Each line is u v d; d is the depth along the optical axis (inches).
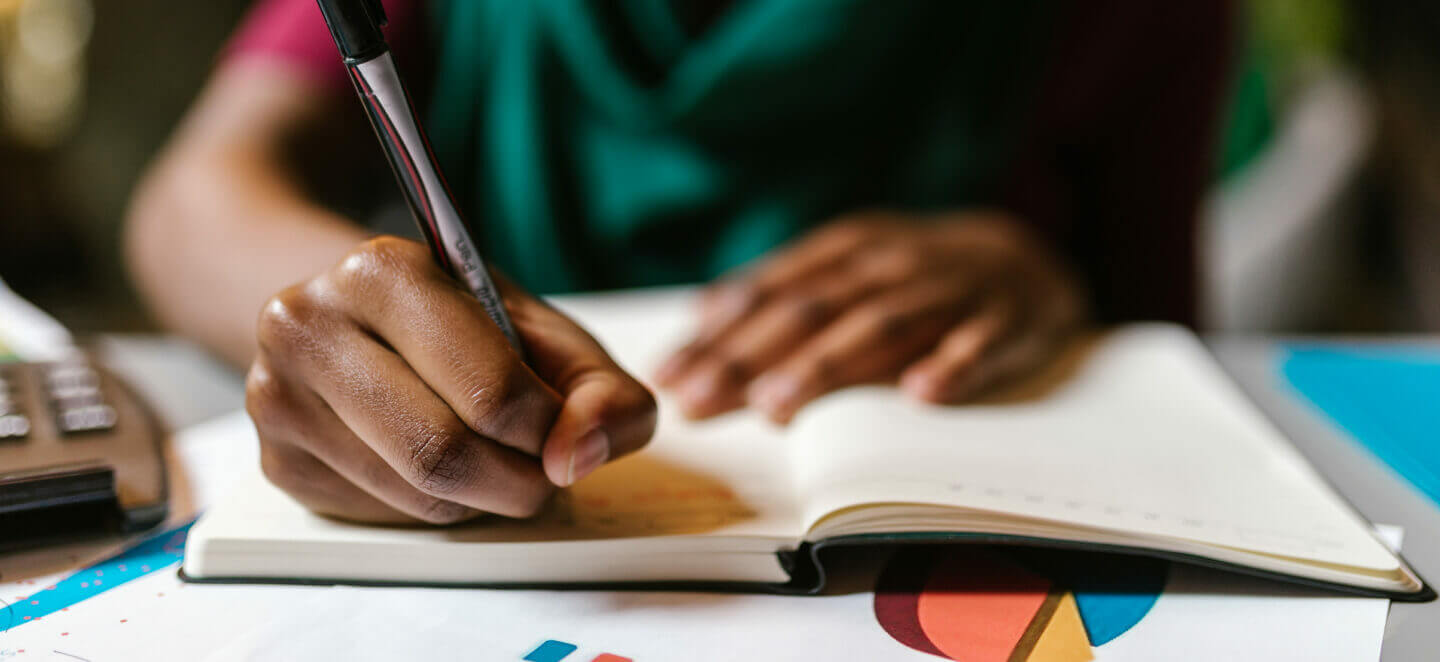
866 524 11.4
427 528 11.6
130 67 54.3
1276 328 43.5
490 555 11.3
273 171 25.1
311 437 10.9
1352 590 11.2
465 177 32.3
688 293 26.2
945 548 12.7
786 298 20.3
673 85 29.9
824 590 11.5
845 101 30.2
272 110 27.6
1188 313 32.3
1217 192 45.9
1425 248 50.7
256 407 10.9
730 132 30.0
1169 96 32.3
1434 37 50.2
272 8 31.4
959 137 31.0
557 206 30.9
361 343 10.4
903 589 11.5
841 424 15.3
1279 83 47.8
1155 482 13.2
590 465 10.4
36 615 10.6
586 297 25.8
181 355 22.9
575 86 30.6
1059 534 11.4
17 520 12.6
